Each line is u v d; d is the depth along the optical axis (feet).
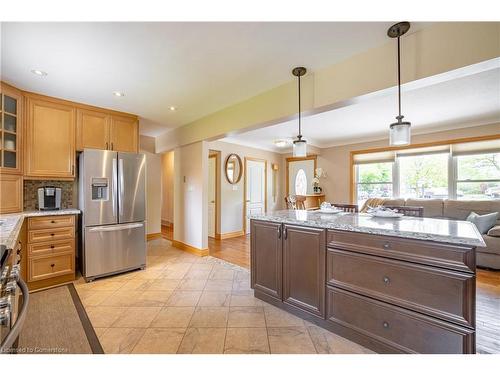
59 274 9.22
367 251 5.46
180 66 7.33
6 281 3.00
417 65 5.68
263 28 5.60
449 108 11.18
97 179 9.82
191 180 13.82
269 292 7.63
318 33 5.79
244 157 19.57
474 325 4.18
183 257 13.02
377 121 13.25
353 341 5.80
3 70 7.50
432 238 4.57
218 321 6.81
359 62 6.68
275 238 7.43
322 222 6.29
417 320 4.76
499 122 13.12
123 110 11.34
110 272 10.08
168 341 5.92
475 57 4.96
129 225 10.58
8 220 6.93
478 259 11.13
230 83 8.54
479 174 13.84
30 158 9.04
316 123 13.75
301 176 21.85
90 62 7.07
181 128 14.32
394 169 16.90
